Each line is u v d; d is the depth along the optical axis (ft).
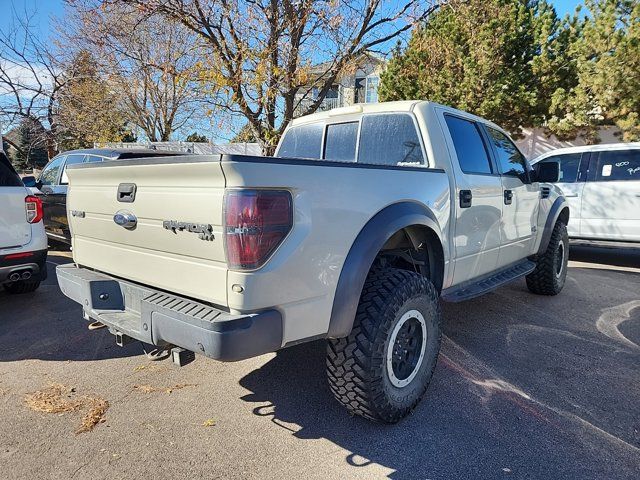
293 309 6.97
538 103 41.01
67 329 13.76
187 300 7.45
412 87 42.45
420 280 8.84
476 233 11.81
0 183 14.37
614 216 24.29
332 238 7.38
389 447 8.09
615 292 18.97
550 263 17.19
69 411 9.15
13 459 7.65
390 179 8.70
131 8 33.60
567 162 26.21
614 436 8.49
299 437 8.37
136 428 8.59
